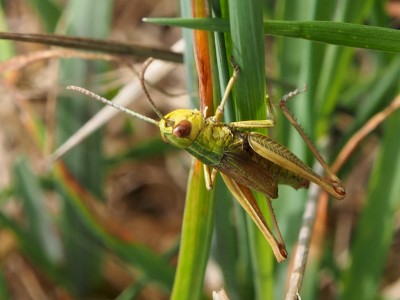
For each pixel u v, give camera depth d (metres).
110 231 0.09
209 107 0.06
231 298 0.09
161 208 0.14
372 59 0.12
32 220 0.11
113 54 0.07
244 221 0.08
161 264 0.09
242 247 0.09
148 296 0.12
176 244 0.10
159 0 0.15
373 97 0.09
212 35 0.06
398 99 0.08
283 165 0.06
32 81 0.11
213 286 0.11
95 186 0.11
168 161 0.14
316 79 0.08
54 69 0.11
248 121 0.06
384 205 0.08
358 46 0.05
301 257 0.07
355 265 0.09
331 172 0.06
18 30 0.14
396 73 0.09
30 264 0.12
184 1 0.06
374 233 0.09
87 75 0.10
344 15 0.08
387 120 0.09
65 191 0.09
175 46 0.08
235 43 0.05
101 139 0.10
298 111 0.08
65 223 0.10
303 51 0.08
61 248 0.11
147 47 0.07
